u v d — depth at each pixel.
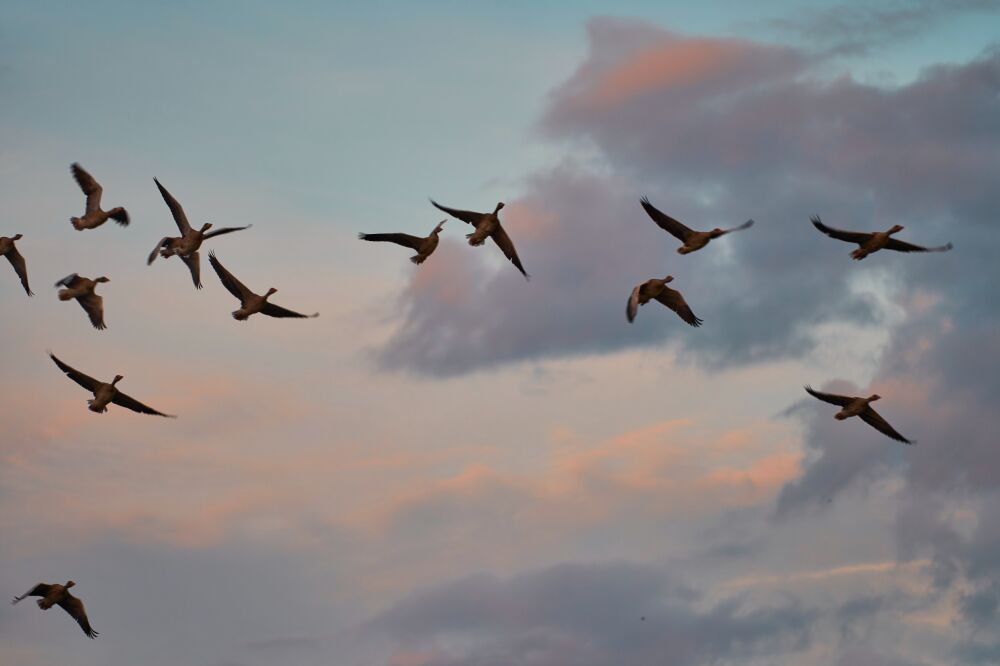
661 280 53.22
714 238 52.28
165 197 57.94
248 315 60.50
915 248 54.88
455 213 56.53
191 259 57.72
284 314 61.03
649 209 53.16
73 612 56.84
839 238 55.56
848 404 54.91
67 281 57.56
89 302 58.06
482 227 55.94
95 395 57.69
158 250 56.97
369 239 58.22
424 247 57.59
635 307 52.88
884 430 54.84
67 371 57.78
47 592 56.56
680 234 52.69
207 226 57.88
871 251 54.84
